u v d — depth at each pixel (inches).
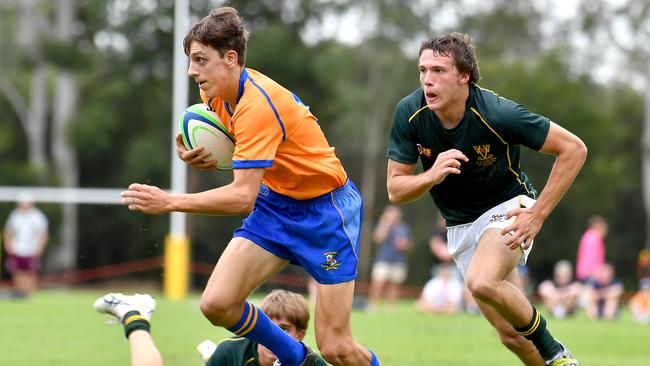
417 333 1644.9
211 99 803.4
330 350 812.0
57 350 1283.2
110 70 5452.8
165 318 1722.4
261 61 5009.8
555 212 5526.6
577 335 1736.0
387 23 5521.7
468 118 829.8
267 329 792.9
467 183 863.1
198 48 754.8
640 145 6092.5
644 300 2412.6
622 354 1425.9
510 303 828.6
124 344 1363.2
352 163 5772.6
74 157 5319.9
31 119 5442.9
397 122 866.1
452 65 813.2
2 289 2925.7
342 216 811.4
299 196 805.9
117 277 4982.8
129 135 5418.3
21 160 5679.1
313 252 804.0
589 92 5974.4
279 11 5305.1
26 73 5812.0
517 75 5654.5
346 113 5393.7
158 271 5002.5
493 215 868.6
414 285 5482.3
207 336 1435.8
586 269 2481.5
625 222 5910.4
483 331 1733.5
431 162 868.6
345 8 5433.1
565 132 829.2
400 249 2397.9
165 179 5231.3
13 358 1190.9
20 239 2541.8
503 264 828.6
